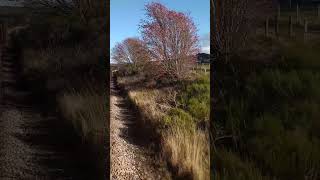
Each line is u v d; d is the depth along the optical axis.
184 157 7.21
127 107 12.56
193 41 14.62
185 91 12.02
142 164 7.38
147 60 16.44
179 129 8.10
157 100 11.95
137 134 8.86
